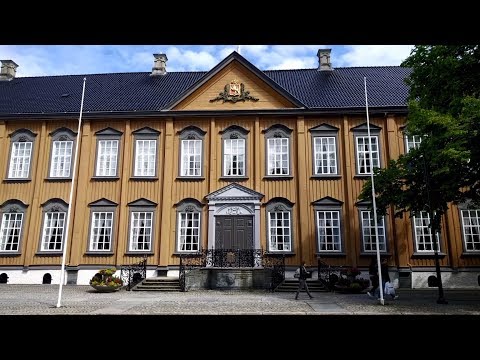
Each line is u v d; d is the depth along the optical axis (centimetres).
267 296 1877
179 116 2716
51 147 2748
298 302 1619
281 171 2617
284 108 2677
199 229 2544
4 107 2900
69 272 2523
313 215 2527
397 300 1697
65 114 2750
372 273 1806
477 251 2416
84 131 2744
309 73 3170
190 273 2208
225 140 2681
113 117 2744
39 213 2648
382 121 2650
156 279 2286
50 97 3016
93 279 2108
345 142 2616
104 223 2609
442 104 1695
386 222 2483
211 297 1823
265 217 2539
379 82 2956
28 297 1811
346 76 3083
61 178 2681
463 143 1480
